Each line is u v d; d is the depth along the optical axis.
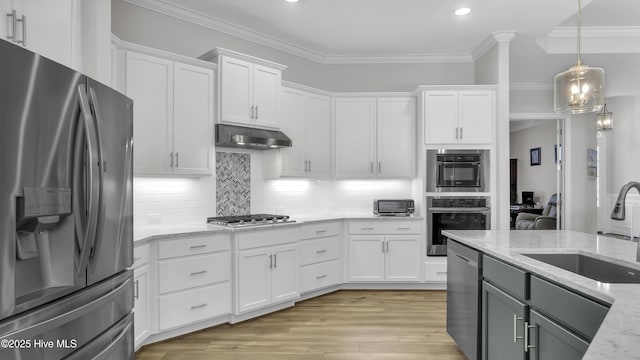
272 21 4.02
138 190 3.35
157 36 3.61
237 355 2.75
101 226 1.67
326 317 3.55
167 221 3.50
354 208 5.09
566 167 6.08
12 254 1.25
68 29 2.07
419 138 4.61
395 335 3.12
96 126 1.60
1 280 1.21
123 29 3.38
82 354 1.54
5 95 1.23
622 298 1.21
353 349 2.85
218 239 3.25
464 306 2.56
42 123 1.36
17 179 1.26
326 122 4.69
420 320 3.47
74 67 2.11
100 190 1.62
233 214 4.06
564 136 6.12
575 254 2.14
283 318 3.52
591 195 6.07
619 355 0.74
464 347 2.56
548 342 1.65
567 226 6.06
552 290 1.62
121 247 1.87
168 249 2.94
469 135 4.43
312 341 3.00
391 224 4.45
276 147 4.15
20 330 1.26
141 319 2.73
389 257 4.45
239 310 3.33
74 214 1.49
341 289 4.52
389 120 4.73
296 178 4.38
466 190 4.43
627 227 7.92
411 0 3.57
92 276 1.62
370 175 4.73
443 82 5.09
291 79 4.76
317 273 4.15
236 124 3.68
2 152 1.22
